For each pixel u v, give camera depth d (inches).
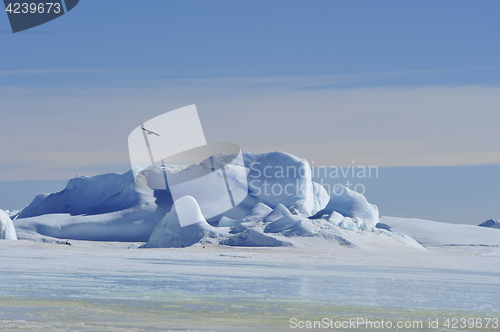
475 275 2336.4
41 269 2021.4
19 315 975.6
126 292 1357.0
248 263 2869.1
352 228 5565.9
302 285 1674.5
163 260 2970.0
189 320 967.6
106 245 6648.6
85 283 1544.0
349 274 2209.6
